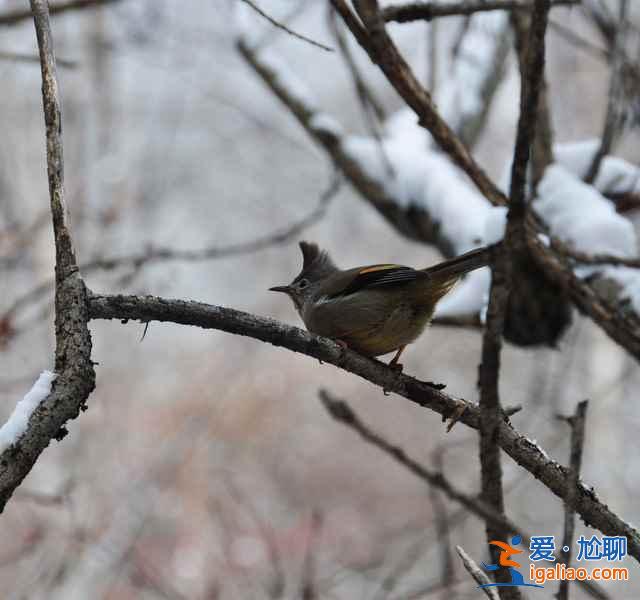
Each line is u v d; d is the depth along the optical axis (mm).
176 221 20125
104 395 14141
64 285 3600
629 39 7871
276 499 16875
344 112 20375
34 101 14891
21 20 8477
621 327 6156
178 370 17703
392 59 5566
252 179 19984
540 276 6875
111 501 12055
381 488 17531
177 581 12516
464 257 5262
